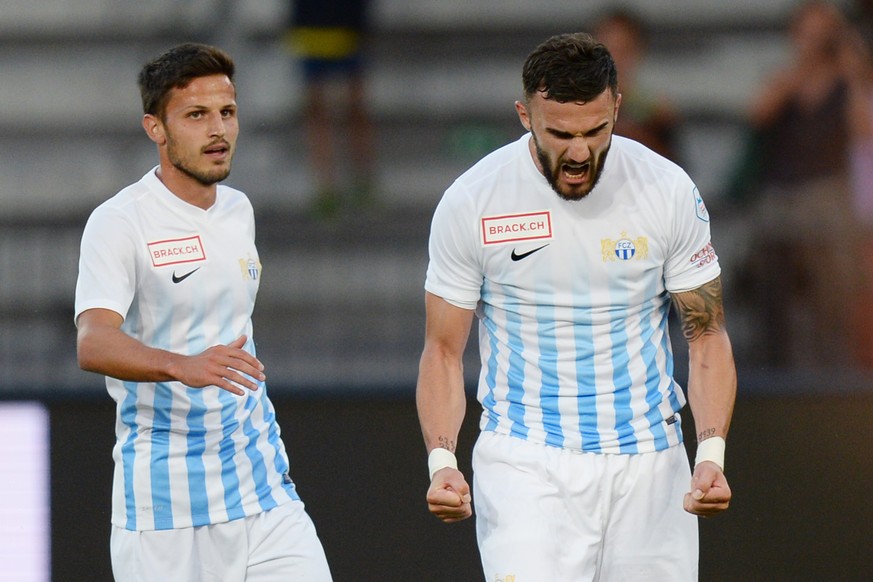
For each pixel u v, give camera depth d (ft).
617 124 70.90
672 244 35.81
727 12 93.81
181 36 92.48
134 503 37.14
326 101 81.87
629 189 35.47
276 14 91.86
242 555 37.81
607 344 35.83
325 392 53.83
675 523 36.65
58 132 89.10
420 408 36.68
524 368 36.29
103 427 51.75
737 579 51.11
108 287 35.47
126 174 87.35
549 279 35.58
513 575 34.83
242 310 37.65
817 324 67.21
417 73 92.38
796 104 72.33
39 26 92.32
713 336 36.96
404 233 78.33
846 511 50.90
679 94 90.84
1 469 51.75
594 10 94.02
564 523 35.99
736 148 81.25
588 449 35.94
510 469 36.22
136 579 37.19
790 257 69.05
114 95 90.58
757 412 51.26
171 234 36.55
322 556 38.47
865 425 50.80
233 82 36.83
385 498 51.52
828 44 72.38
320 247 77.71
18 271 71.97
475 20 94.22
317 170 81.15
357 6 81.46
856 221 69.26
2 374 61.16
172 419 36.70
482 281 36.65
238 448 37.50
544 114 33.32
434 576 51.42
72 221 79.66
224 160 36.47
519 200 35.55
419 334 69.26
